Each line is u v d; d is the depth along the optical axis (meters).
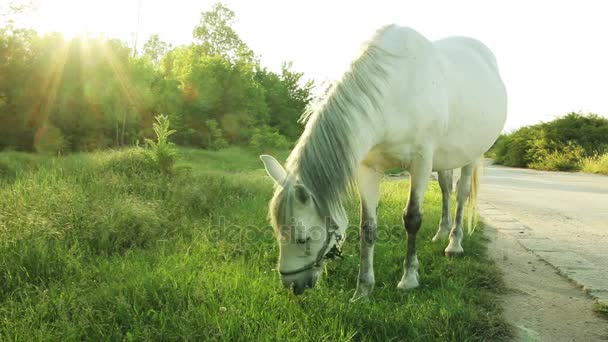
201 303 2.84
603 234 6.17
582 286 3.84
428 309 3.01
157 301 2.88
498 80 4.88
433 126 3.52
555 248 5.25
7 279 3.16
